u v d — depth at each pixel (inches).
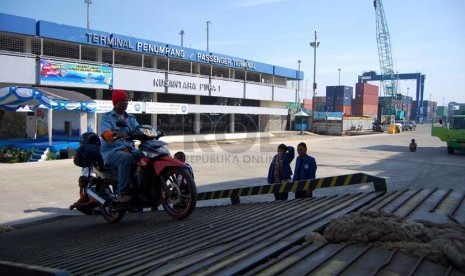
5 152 815.1
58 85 1027.3
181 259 142.9
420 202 220.7
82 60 1120.8
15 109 899.4
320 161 941.2
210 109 1523.1
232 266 125.0
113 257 162.6
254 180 647.8
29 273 95.7
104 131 226.7
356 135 2239.2
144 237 201.0
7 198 480.4
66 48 1112.2
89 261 161.2
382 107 3336.6
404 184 617.3
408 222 152.6
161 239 188.7
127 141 234.8
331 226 151.6
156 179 231.9
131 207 243.9
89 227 268.4
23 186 561.3
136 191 233.1
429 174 735.1
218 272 120.3
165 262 139.8
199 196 360.5
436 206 209.2
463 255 118.9
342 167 831.7
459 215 189.9
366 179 265.4
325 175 712.4
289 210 227.3
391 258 127.0
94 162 308.2
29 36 992.9
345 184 273.0
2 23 921.5
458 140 1125.7
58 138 994.7
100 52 1187.3
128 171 230.1
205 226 207.5
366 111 3117.6
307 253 134.6
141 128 231.1
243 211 251.9
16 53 945.5
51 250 200.1
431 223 160.2
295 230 166.2
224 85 1614.2
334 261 126.6
